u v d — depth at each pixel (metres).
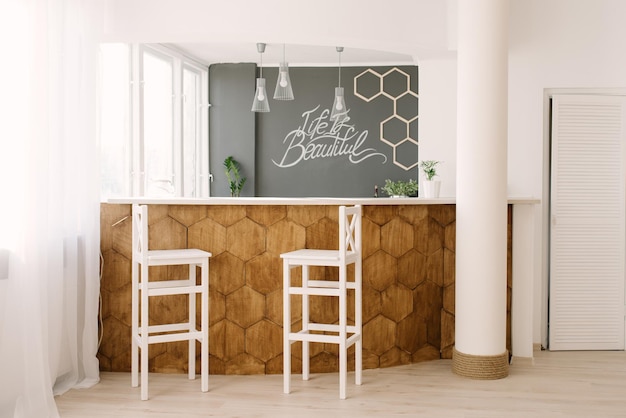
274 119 6.85
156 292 3.39
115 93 5.09
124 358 3.93
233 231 3.89
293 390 3.58
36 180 3.11
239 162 6.77
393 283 4.09
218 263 3.90
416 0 4.37
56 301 3.42
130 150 5.17
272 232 3.90
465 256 3.90
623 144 4.68
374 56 6.41
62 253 3.46
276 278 3.89
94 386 3.64
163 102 5.82
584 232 4.69
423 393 3.55
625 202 4.69
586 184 4.69
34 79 3.12
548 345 4.71
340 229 3.40
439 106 5.16
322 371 3.94
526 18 4.71
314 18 4.23
